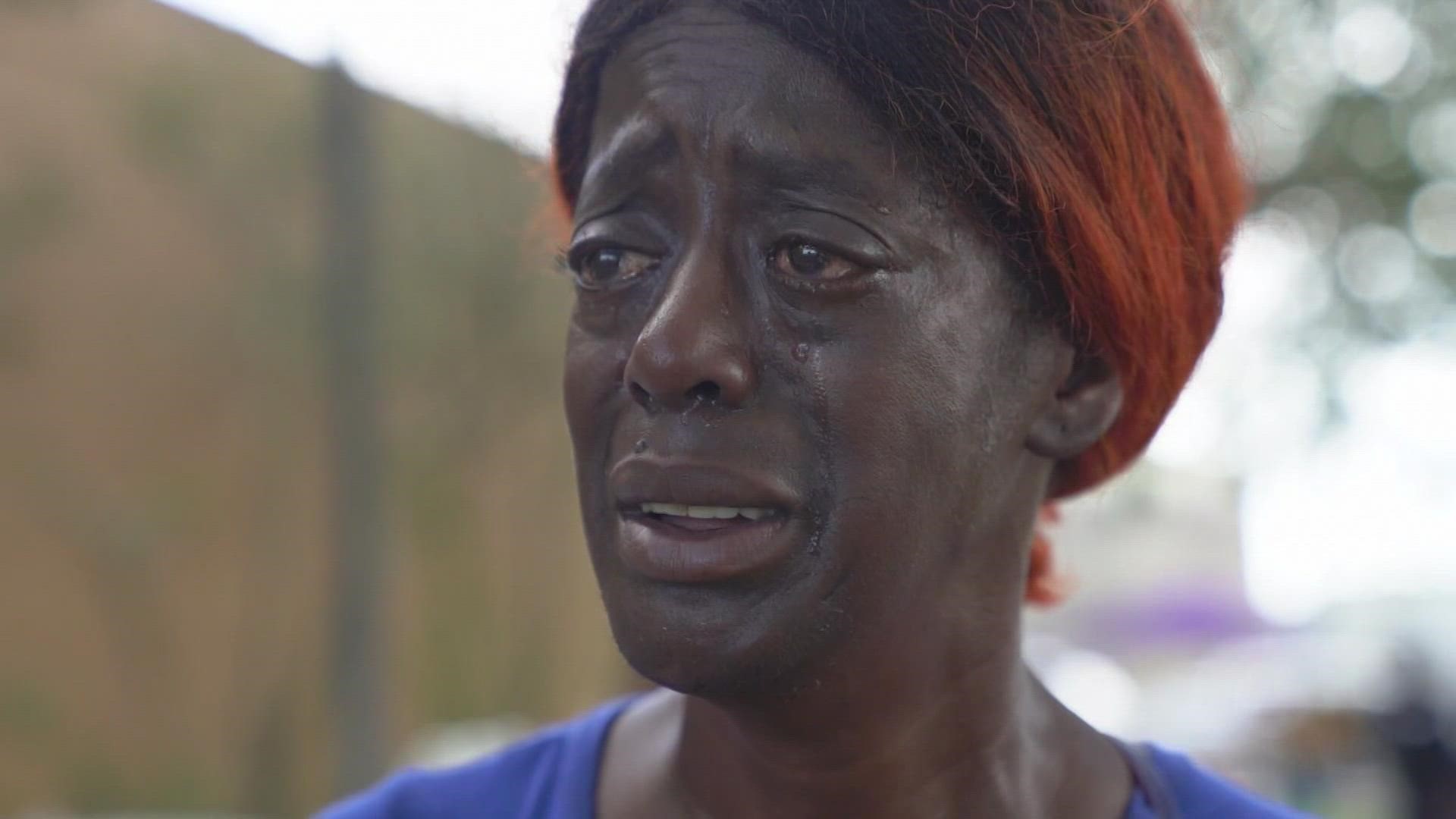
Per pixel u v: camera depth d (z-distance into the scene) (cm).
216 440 693
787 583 117
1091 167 126
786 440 116
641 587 118
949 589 127
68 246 655
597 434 124
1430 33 409
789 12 120
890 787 129
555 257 155
